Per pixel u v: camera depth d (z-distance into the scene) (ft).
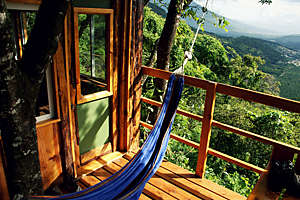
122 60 9.39
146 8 27.55
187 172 9.66
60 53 7.18
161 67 14.44
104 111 9.72
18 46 6.95
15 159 3.92
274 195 6.06
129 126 10.55
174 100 7.93
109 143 10.47
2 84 3.40
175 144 15.24
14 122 3.68
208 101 8.39
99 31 8.64
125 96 10.02
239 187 14.21
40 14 3.53
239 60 40.04
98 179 9.02
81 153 9.30
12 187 4.15
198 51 42.04
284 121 25.30
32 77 3.77
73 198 5.06
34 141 4.14
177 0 12.61
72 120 8.36
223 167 22.15
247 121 27.25
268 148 25.36
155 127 7.16
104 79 9.45
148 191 8.50
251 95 7.59
